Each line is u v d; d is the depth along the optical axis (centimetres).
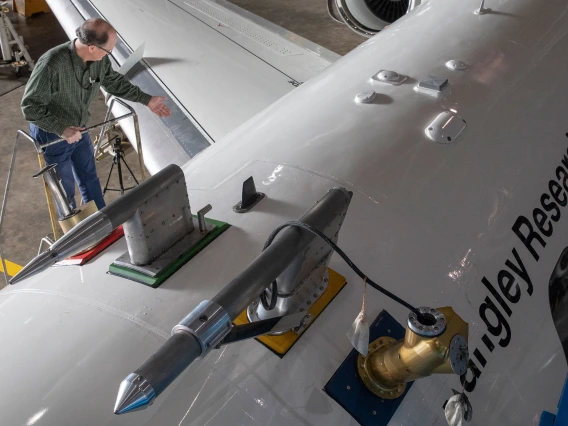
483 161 227
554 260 232
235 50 456
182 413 141
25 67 787
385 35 314
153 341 152
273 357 156
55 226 341
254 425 143
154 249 169
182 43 463
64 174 397
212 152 248
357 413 155
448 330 132
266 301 156
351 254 183
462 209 209
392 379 154
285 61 449
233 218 193
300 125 238
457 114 239
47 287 175
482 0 324
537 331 212
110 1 528
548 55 295
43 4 925
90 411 139
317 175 208
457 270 194
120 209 149
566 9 332
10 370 149
